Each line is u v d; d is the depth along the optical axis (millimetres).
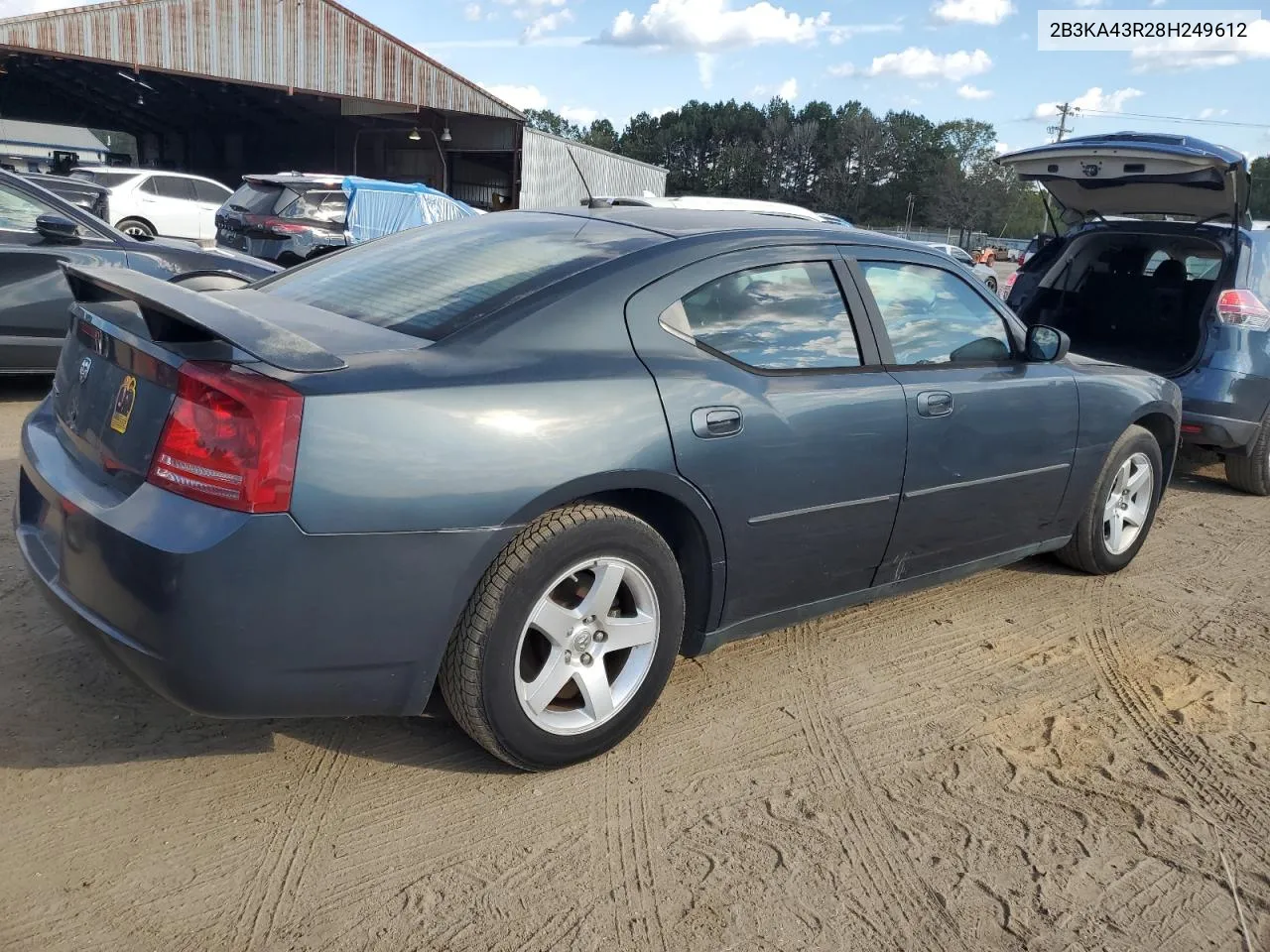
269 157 38125
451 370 2545
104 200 16719
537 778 2869
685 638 3189
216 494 2264
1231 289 6246
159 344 2439
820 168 102938
